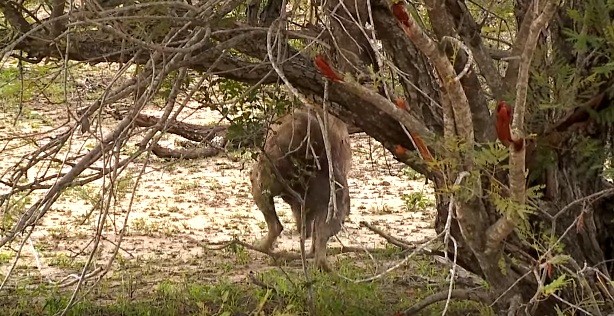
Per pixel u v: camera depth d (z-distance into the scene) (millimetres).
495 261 6188
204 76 6781
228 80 8242
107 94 6680
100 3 6516
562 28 6828
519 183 5402
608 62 6395
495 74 6547
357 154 18891
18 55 7227
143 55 7125
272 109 8453
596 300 6488
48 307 9844
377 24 6961
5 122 18812
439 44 5145
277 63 6145
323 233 11273
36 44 7082
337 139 11180
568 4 6789
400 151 5945
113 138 6586
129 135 6750
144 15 6062
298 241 13844
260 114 9844
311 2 7156
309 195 11133
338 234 13539
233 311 9883
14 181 7195
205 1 6598
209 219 15031
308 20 8109
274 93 8320
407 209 15648
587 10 6164
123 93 6617
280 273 11500
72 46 6969
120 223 14430
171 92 6832
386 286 10734
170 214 15258
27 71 7770
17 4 6867
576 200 6777
